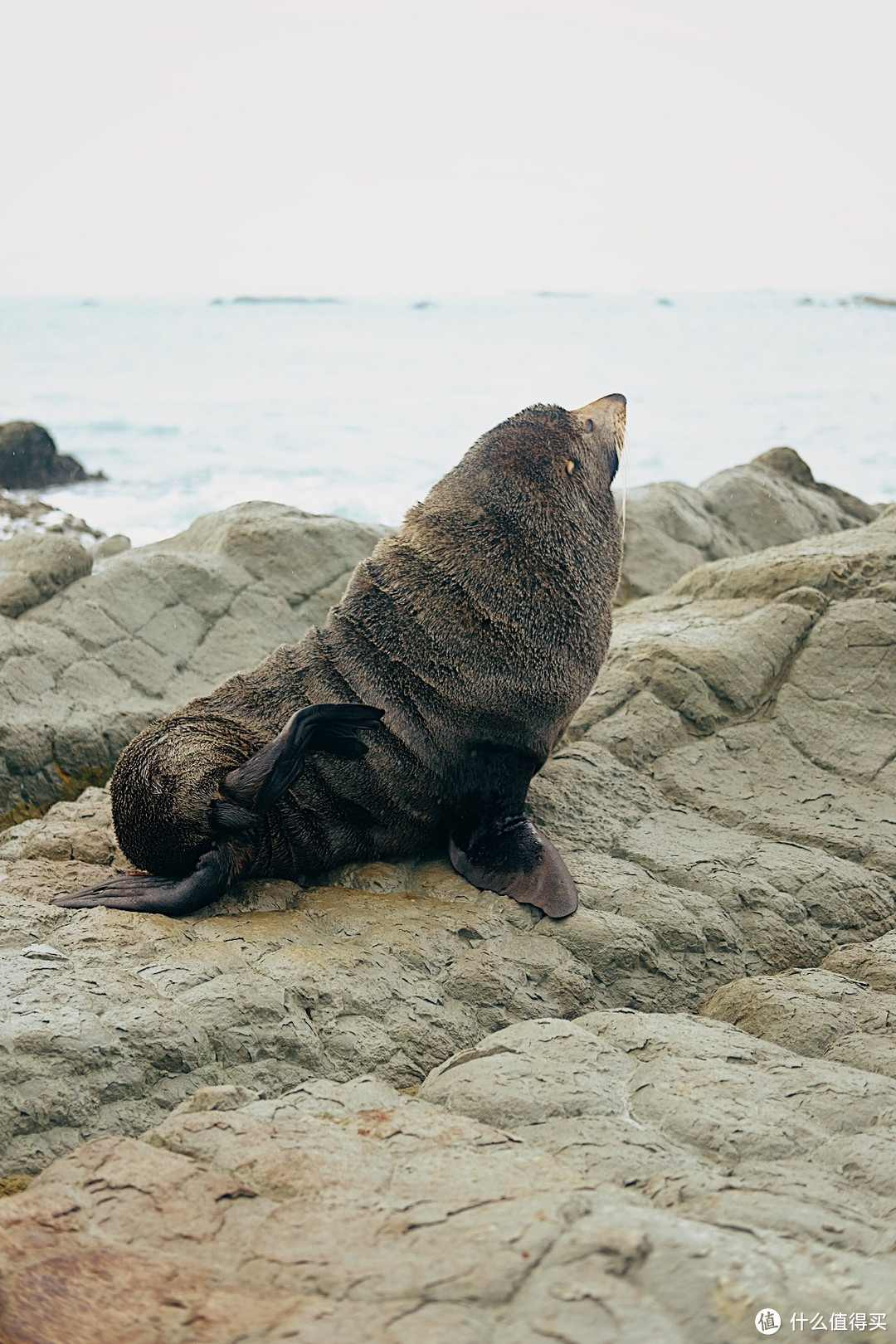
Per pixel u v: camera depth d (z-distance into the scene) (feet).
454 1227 8.96
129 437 109.91
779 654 25.32
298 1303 8.25
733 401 139.95
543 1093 12.37
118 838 18.57
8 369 183.93
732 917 18.44
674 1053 13.79
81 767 27.40
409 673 18.69
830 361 194.39
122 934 15.88
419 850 19.74
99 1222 9.64
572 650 19.19
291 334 283.38
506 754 19.13
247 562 34.06
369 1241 8.98
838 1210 10.01
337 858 18.92
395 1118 11.50
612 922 17.46
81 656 29.48
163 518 70.18
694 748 23.73
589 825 20.81
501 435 19.74
